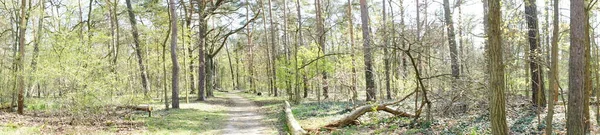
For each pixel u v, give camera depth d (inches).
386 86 817.5
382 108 509.4
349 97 768.3
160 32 887.1
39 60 638.5
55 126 464.8
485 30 481.1
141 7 940.6
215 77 2178.9
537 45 454.3
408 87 612.7
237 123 585.6
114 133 430.3
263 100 1103.6
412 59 413.7
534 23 516.7
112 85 561.3
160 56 927.7
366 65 770.8
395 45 404.2
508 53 448.1
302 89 1072.2
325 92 964.0
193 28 1112.2
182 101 1016.9
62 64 558.3
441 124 436.1
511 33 424.2
